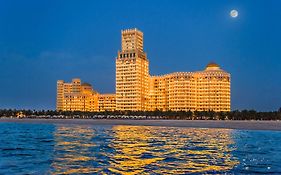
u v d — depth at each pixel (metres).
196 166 31.44
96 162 33.81
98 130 117.25
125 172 28.06
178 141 64.44
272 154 42.03
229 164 32.81
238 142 63.22
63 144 56.19
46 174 27.11
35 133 95.31
